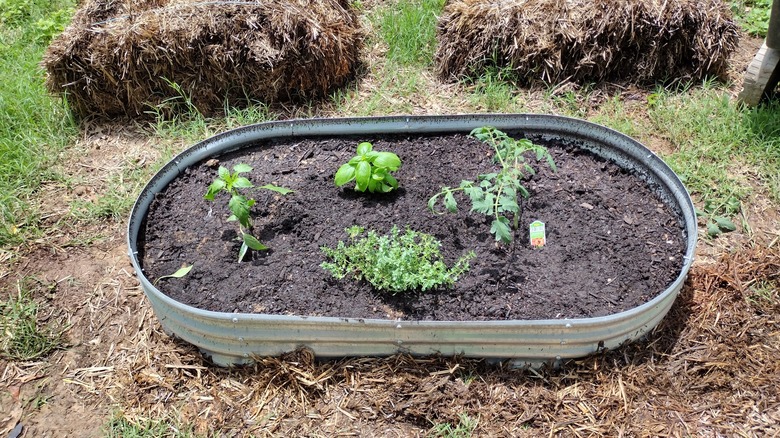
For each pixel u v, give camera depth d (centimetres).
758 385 91
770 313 101
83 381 98
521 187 101
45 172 137
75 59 144
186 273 101
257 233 107
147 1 159
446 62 156
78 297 111
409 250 95
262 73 146
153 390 96
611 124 140
